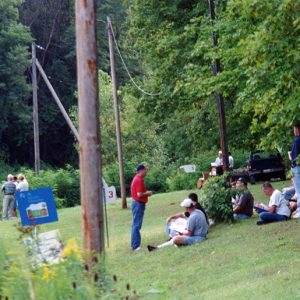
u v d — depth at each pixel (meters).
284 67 13.68
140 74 77.94
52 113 81.81
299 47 13.42
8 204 35.91
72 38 84.50
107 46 79.75
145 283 14.45
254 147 32.25
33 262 8.04
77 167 85.06
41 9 83.31
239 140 31.97
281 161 43.78
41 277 7.45
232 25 19.09
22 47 75.69
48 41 82.94
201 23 25.69
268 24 13.29
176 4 32.09
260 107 15.12
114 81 37.16
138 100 34.56
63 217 32.88
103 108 61.66
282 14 12.98
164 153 61.03
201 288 13.10
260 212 20.84
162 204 35.50
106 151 61.16
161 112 32.91
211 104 32.28
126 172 53.31
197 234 18.36
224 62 19.66
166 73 31.09
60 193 47.72
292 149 18.14
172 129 40.69
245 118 30.38
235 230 19.23
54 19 83.38
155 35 33.56
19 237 8.79
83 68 13.59
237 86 19.42
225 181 21.22
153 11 33.03
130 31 34.66
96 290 7.48
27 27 76.94
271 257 14.73
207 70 22.41
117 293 7.95
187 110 33.62
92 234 13.36
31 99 82.38
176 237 18.20
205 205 21.00
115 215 31.62
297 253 14.77
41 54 82.88
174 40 29.95
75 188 48.47
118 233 24.12
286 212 19.52
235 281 13.09
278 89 13.96
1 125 77.00
